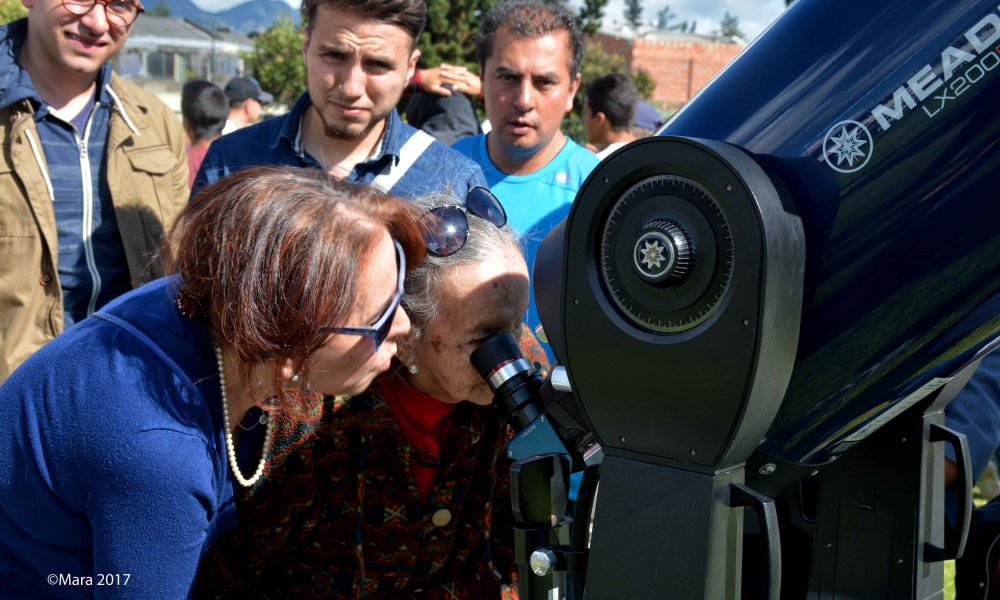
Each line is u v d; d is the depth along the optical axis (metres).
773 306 0.94
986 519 1.70
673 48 25.92
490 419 1.43
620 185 1.04
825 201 1.00
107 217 2.45
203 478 1.11
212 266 1.07
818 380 1.07
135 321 1.16
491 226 1.40
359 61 2.02
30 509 1.14
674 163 0.98
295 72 24.28
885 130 0.97
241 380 1.14
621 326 1.04
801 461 1.15
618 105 4.61
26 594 1.28
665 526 1.03
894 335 1.03
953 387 1.27
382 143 2.16
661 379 1.01
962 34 0.93
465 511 1.49
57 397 1.10
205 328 1.16
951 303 1.00
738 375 0.95
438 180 2.13
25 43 2.37
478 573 1.51
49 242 2.30
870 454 1.30
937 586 1.36
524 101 2.46
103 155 2.45
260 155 2.20
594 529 1.09
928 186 0.95
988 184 0.92
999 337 1.15
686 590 1.01
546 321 1.27
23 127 2.28
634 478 1.06
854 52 1.01
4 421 1.13
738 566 1.04
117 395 1.08
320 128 2.18
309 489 1.33
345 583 1.41
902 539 1.29
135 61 31.25
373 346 1.14
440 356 1.34
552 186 2.56
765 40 1.11
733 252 0.95
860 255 1.00
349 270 1.06
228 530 1.29
